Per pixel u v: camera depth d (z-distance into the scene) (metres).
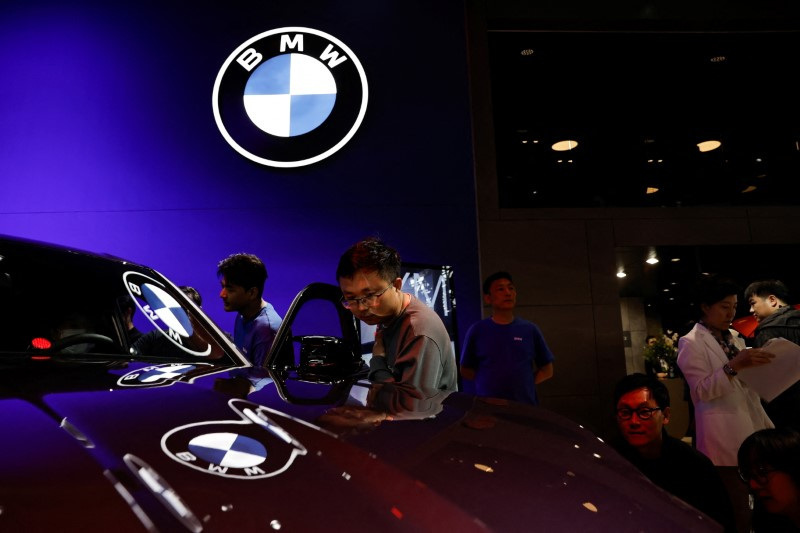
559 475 0.82
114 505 0.53
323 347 1.56
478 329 3.44
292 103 5.31
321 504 0.59
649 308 6.77
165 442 0.68
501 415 1.14
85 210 5.12
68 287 1.47
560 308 5.38
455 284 5.15
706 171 5.85
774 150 5.97
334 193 5.24
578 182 5.77
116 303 1.51
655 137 5.97
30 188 5.14
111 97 5.32
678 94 6.11
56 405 0.77
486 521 0.63
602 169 5.83
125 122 5.28
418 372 1.55
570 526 0.67
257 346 2.93
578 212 5.57
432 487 0.68
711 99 6.10
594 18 5.95
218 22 5.51
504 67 6.10
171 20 5.50
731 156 5.93
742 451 1.82
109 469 0.59
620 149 5.92
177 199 5.17
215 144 5.27
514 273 5.40
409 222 5.23
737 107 6.09
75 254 1.61
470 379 3.49
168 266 5.06
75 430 0.68
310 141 5.26
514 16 5.90
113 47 5.42
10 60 5.37
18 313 1.33
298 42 5.39
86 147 5.22
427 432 0.91
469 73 5.73
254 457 0.68
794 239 5.66
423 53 5.55
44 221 5.09
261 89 5.32
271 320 3.01
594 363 5.29
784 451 1.72
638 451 1.90
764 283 3.54
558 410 5.20
